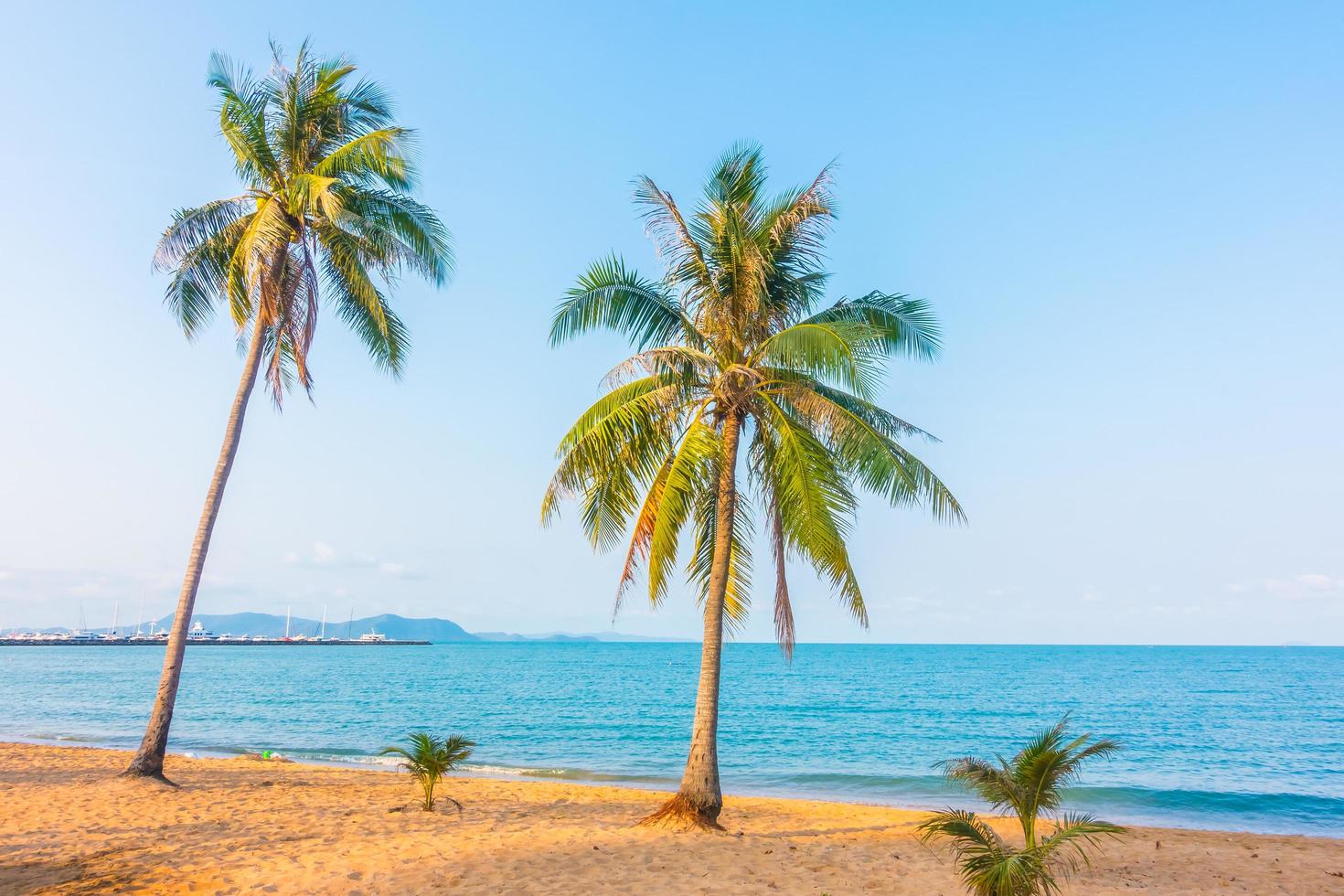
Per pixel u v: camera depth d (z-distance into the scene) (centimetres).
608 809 1602
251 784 1691
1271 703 5797
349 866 1042
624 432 1319
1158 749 3331
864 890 1016
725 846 1226
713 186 1414
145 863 1018
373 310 1692
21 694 5634
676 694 6419
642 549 1424
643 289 1361
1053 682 8625
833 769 2703
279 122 1641
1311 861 1320
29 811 1307
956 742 3544
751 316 1355
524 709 4894
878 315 1405
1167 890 1108
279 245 1575
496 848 1176
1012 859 777
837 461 1349
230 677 8388
